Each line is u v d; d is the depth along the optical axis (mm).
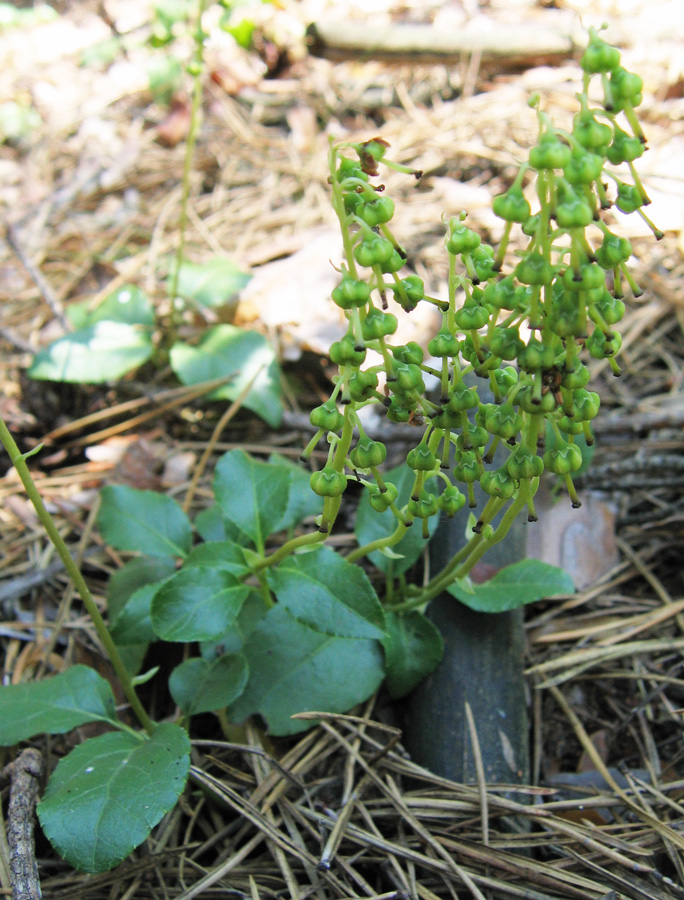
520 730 174
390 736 177
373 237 111
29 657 193
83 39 414
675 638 194
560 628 199
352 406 124
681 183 288
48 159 354
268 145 346
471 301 121
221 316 271
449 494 138
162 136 357
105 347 243
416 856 153
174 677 167
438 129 333
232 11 370
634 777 168
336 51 351
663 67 335
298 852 153
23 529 223
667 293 264
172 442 248
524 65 354
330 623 151
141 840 134
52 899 149
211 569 157
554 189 103
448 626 181
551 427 127
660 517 214
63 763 147
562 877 148
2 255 306
